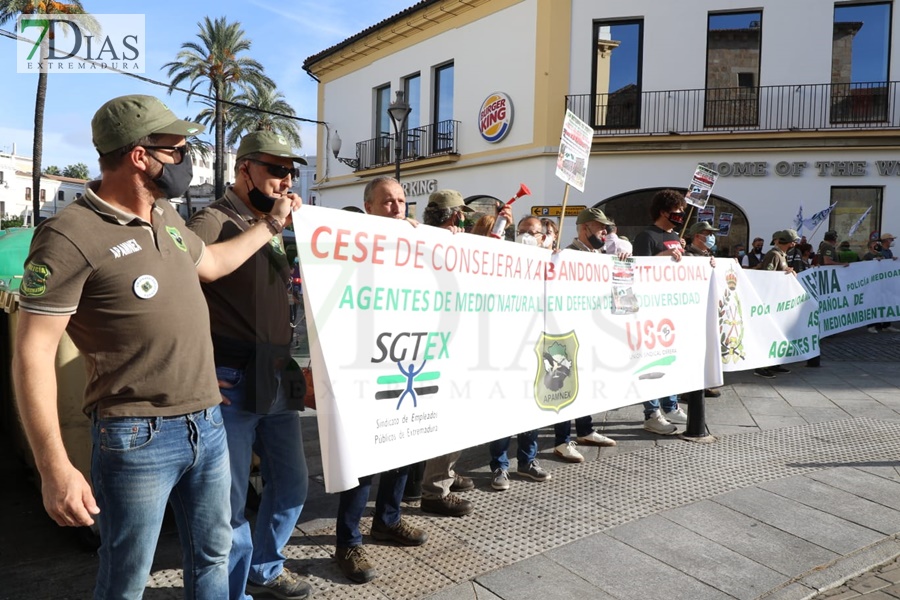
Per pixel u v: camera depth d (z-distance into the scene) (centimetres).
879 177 1407
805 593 315
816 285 915
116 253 192
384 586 312
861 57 1432
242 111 3369
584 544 359
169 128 200
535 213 1326
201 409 213
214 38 3117
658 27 1485
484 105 1645
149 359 200
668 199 552
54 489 182
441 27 1773
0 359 507
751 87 1473
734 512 404
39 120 2583
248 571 275
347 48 2112
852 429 576
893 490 442
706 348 548
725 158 1468
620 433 566
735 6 1450
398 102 1451
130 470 199
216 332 262
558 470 473
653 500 420
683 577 327
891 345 1031
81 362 320
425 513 398
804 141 1426
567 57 1511
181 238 217
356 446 294
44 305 183
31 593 292
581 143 476
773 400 676
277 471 293
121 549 203
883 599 313
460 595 305
